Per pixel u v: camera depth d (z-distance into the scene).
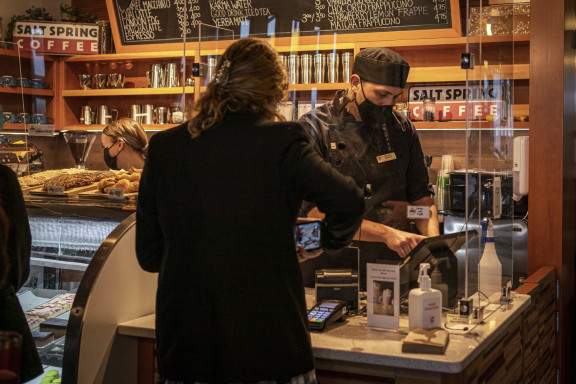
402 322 1.89
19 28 4.54
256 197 1.44
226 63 1.53
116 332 1.91
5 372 1.01
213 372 1.44
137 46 4.61
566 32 3.10
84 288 1.82
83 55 4.71
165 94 4.66
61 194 2.42
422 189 2.03
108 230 2.11
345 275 1.98
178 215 1.48
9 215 1.80
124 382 1.94
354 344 1.70
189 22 4.35
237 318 1.43
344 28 2.69
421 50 2.46
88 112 4.78
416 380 1.63
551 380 3.04
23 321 1.80
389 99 1.96
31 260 2.24
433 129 2.04
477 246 1.91
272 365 1.43
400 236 1.97
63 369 1.78
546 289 2.87
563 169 3.11
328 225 1.55
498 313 2.06
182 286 1.47
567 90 3.16
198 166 1.47
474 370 1.71
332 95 2.08
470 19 1.78
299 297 1.49
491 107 2.01
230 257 1.44
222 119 1.49
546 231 3.16
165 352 1.49
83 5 5.20
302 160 1.45
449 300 1.93
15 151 3.14
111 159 3.38
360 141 2.00
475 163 1.85
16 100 4.28
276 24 2.29
